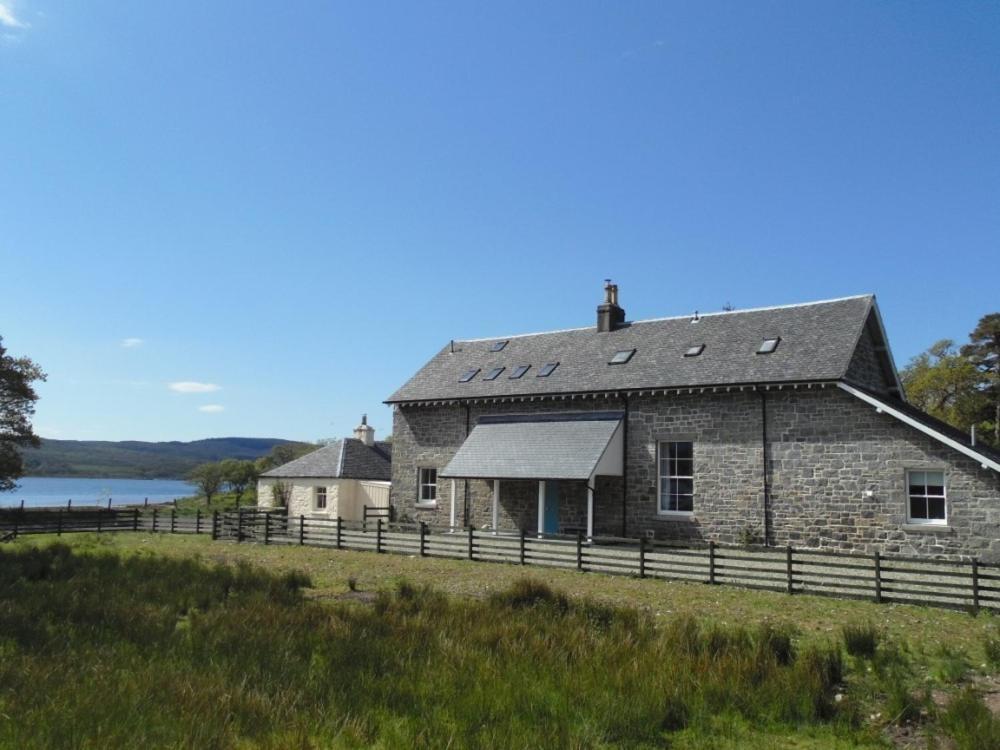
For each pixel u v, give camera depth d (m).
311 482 34.72
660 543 17.44
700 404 23.47
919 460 19.89
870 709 8.11
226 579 15.75
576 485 25.45
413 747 6.41
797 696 7.98
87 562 18.36
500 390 27.56
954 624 12.61
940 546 19.39
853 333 22.58
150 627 10.70
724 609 13.85
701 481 23.16
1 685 7.61
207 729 6.48
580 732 6.92
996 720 7.21
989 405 40.62
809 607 14.06
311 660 9.29
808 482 21.45
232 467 64.25
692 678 8.46
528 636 10.35
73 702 7.07
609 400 25.20
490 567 19.34
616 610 12.24
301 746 6.22
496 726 7.04
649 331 27.56
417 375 31.39
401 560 20.89
